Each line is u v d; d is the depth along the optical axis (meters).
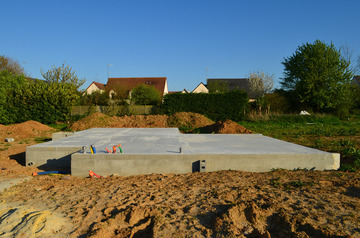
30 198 4.41
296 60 25.67
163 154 5.87
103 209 3.85
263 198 4.07
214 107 21.30
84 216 3.64
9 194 4.61
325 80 23.94
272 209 3.66
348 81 24.02
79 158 5.80
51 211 3.82
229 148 6.77
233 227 3.23
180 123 15.97
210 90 39.47
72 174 5.83
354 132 13.52
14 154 8.45
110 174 5.83
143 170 5.86
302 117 21.08
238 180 5.11
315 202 3.90
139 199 4.20
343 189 4.45
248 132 12.84
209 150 6.44
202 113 21.30
